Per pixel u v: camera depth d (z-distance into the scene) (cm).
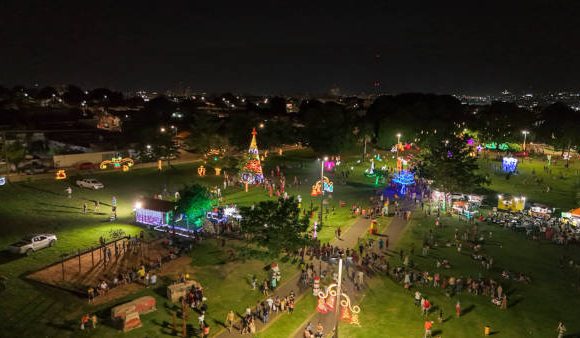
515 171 11075
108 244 5200
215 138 9569
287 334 3634
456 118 16362
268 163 11388
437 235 6244
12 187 7456
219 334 3572
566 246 6019
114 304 3916
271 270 4688
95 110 18138
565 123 14588
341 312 3975
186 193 5797
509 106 18500
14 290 3981
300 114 19475
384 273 4881
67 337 3388
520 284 4788
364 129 13700
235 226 6078
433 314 4088
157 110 17050
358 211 7031
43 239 4972
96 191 7612
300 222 4562
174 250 5169
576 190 9056
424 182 9050
